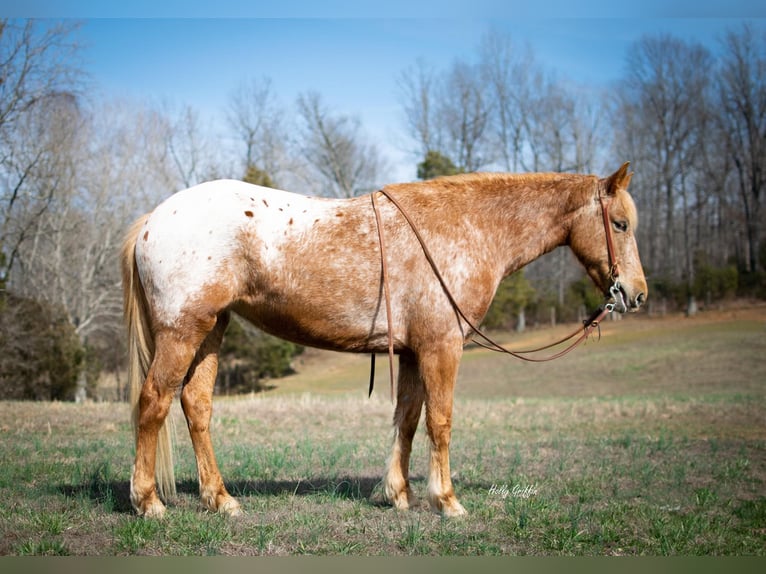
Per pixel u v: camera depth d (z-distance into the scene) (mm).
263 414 11289
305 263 4859
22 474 5887
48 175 23266
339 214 5023
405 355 5391
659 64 49469
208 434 5121
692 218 53594
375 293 4965
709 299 45156
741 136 50250
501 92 48938
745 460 7555
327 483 6156
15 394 21391
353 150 47625
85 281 27906
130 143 30531
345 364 40438
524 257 5531
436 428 5031
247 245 4793
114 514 4828
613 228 5523
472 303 5129
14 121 20391
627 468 7023
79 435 8586
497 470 6918
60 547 4066
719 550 4473
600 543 4555
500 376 29969
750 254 48750
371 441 8766
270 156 44125
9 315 20547
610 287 5551
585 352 33812
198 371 5137
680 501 5762
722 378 24422
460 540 4508
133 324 4973
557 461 7410
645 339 35406
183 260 4723
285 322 5016
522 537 4648
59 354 22031
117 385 31719
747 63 48188
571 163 49656
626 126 49562
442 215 5152
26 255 27375
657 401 14812
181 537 4348
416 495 5797
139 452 4758
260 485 6023
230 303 4855
